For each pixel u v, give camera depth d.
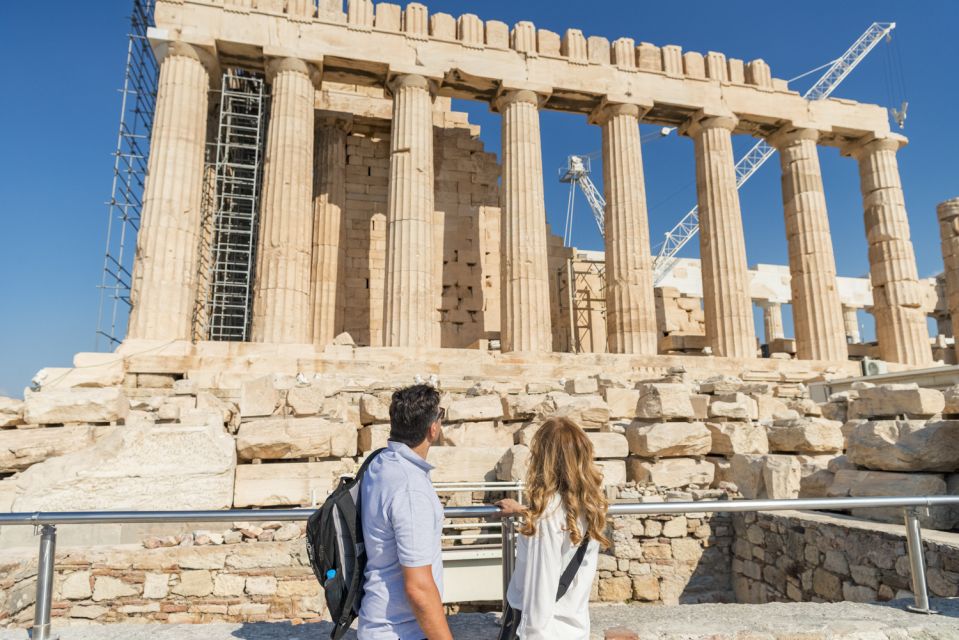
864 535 6.36
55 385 15.48
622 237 22.69
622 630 3.74
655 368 20.44
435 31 22.48
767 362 21.62
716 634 3.70
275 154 20.12
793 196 25.42
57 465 8.34
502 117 23.33
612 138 23.56
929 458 6.90
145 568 7.03
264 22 20.73
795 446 10.05
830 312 24.00
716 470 10.05
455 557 8.62
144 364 16.36
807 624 3.88
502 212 22.33
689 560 8.63
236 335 24.38
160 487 8.51
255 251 25.30
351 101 25.61
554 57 23.31
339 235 24.66
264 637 3.73
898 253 25.73
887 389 9.36
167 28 19.78
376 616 2.70
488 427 10.95
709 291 23.53
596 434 10.43
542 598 2.87
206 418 9.45
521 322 20.95
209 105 25.20
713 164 24.27
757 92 25.47
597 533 2.98
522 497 9.00
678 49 24.94
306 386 11.70
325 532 2.83
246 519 3.64
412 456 2.87
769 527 7.90
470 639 3.63
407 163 21.16
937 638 3.81
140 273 18.09
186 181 19.14
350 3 21.89
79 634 3.73
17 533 7.67
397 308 20.08
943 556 5.50
